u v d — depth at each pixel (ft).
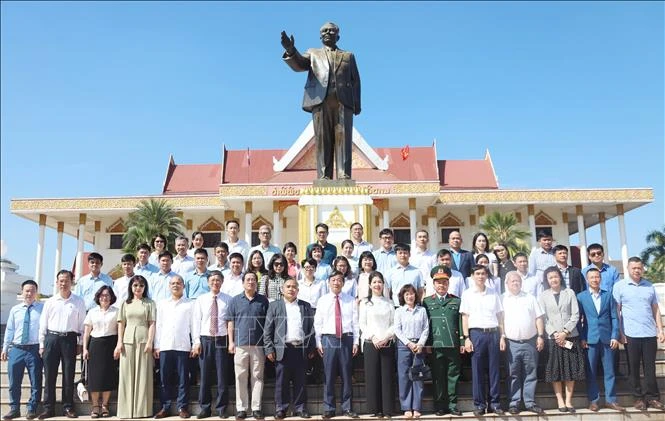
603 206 133.90
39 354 32.65
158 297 35.06
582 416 30.32
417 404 29.73
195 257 34.91
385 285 31.91
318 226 37.06
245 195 120.98
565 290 31.45
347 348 30.48
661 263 109.29
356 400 32.22
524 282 34.83
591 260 35.01
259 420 29.68
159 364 32.55
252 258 33.53
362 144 133.90
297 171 134.41
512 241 115.96
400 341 30.09
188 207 131.44
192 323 31.45
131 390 31.07
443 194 130.11
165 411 31.12
